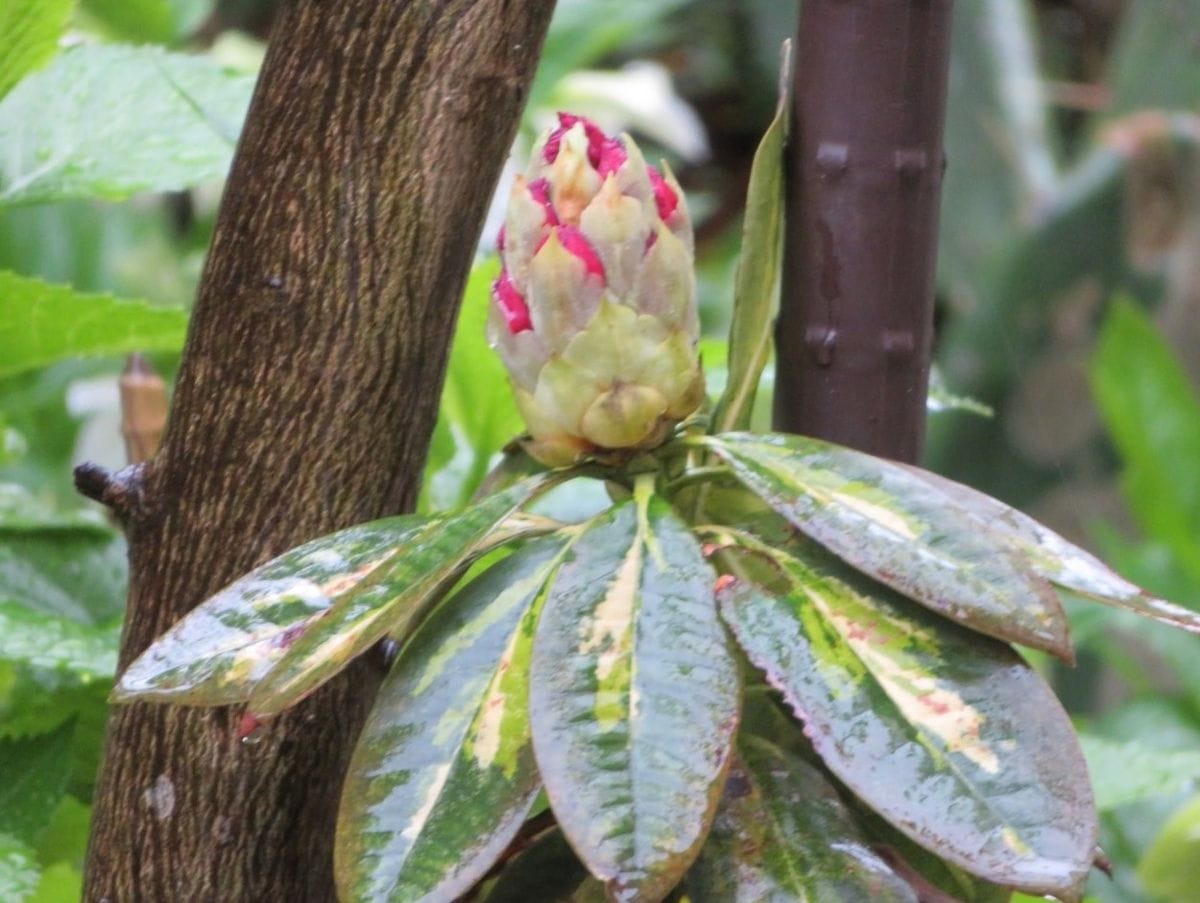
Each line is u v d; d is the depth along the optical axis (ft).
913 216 2.20
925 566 1.93
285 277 2.09
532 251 2.04
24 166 2.67
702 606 1.94
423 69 2.07
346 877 1.91
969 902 2.10
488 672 1.98
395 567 1.96
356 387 2.10
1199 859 3.16
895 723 1.93
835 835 1.99
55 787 2.46
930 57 2.19
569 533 2.05
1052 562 1.99
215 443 2.11
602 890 1.99
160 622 2.14
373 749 1.97
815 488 1.99
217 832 2.13
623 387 2.02
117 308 2.60
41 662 2.43
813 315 2.21
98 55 2.76
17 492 2.81
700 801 1.85
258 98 2.10
